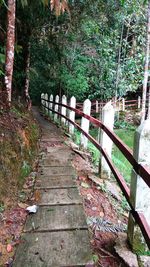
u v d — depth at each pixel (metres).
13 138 4.04
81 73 16.36
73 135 8.05
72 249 2.49
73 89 16.59
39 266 2.26
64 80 16.23
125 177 5.90
